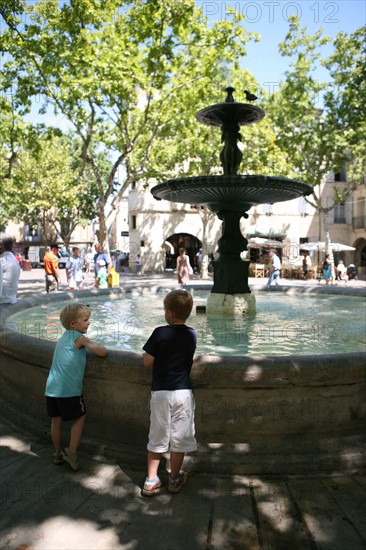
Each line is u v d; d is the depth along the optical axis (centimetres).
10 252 698
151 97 1520
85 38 1388
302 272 2936
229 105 709
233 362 332
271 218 3722
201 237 3656
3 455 363
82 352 346
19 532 267
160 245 3609
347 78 2428
